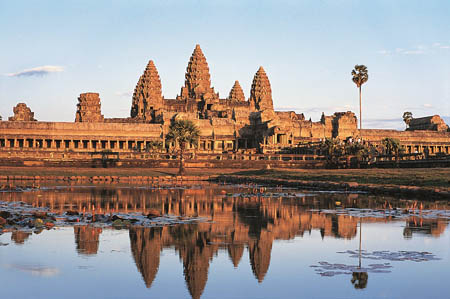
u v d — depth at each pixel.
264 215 48.28
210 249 31.28
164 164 179.62
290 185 106.12
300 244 32.81
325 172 133.12
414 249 30.91
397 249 30.97
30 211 50.59
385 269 26.05
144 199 68.44
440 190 68.50
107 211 52.03
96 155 191.50
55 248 31.00
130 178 135.00
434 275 24.83
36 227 38.84
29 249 30.64
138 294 22.28
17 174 136.62
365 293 22.23
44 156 192.12
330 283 23.69
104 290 22.78
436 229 38.44
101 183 118.06
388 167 159.38
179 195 76.69
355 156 182.12
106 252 30.11
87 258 28.53
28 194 76.50
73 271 25.80
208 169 176.62
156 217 46.38
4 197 69.94
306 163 183.62
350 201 63.28
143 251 30.48
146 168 173.88
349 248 31.41
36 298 21.62
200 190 91.50
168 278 24.75
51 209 53.25
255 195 76.12
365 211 51.28
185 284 23.80
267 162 184.88
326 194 77.06
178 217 46.44
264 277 24.83
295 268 26.48
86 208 55.19
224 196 74.50
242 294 22.28
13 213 47.38
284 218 45.66
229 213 50.38
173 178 140.00
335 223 42.16
